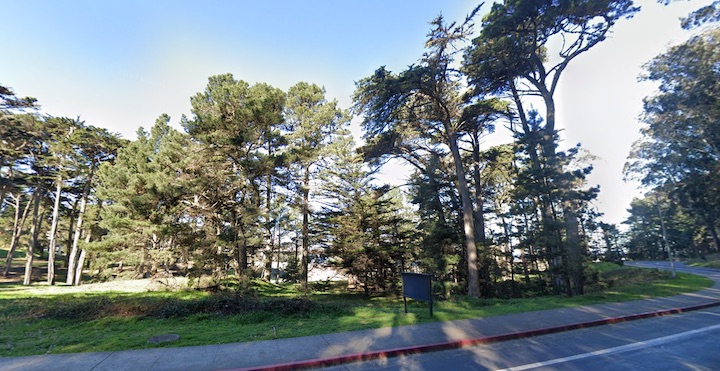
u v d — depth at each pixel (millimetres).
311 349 7215
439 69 19469
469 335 8125
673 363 6195
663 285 19625
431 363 6477
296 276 29656
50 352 7160
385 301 20234
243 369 6066
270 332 8859
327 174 25844
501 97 23172
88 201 34781
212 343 7793
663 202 44656
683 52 27062
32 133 26141
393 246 23703
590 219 19781
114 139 31203
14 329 9500
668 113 31547
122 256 22719
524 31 19219
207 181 17672
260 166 17391
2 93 22719
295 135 26406
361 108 20812
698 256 55500
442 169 26000
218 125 17312
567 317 10164
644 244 68062
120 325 10047
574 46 20156
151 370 6008
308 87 29328
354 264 23094
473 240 20188
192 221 21609
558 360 6445
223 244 16656
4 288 22938
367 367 6355
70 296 15648
